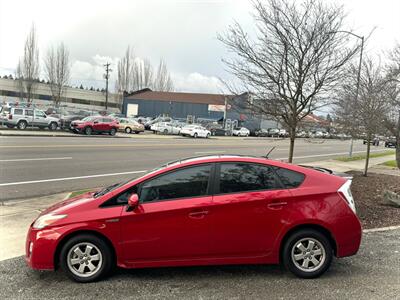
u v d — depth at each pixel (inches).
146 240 191.3
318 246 197.0
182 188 197.8
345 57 394.9
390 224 306.5
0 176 506.0
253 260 196.1
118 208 192.9
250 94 381.4
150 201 195.0
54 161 661.9
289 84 368.5
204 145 1312.7
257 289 184.7
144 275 200.1
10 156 684.1
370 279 197.2
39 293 180.2
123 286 187.6
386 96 502.9
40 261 190.2
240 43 556.4
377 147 2174.0
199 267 210.7
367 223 308.2
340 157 1135.0
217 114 3351.4
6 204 361.7
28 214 321.7
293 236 195.2
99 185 482.6
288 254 196.2
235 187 198.2
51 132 1405.0
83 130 1429.6
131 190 197.3
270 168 202.4
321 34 357.4
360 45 387.9
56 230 189.9
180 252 193.2
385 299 175.0
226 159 203.3
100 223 189.6
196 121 2950.3
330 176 205.9
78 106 3836.1
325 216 194.4
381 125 499.2
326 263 196.9
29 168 576.4
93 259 192.2
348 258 227.3
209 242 193.3
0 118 1370.6
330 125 610.9
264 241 194.7
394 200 372.5
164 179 198.7
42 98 3329.2
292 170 203.2
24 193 416.2
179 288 185.6
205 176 199.5
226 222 193.0
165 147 1089.4
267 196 195.0
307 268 196.5
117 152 865.5
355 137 618.2
